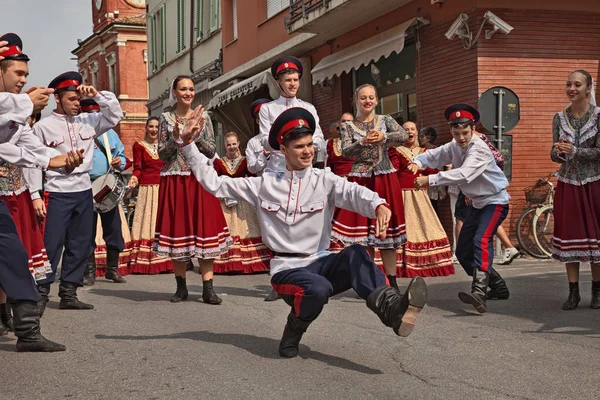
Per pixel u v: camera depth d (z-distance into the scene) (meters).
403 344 5.58
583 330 6.04
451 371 4.79
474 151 7.15
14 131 5.28
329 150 9.06
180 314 7.07
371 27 15.12
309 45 17.27
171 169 7.84
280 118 5.15
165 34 29.94
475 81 12.19
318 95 17.55
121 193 9.82
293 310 5.09
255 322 6.61
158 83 31.23
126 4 43.81
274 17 18.89
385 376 4.68
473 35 12.21
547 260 11.28
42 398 4.36
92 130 7.44
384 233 4.83
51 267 7.09
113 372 4.88
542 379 4.58
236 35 22.09
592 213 7.01
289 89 7.88
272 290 8.09
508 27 11.95
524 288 8.42
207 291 7.78
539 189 12.06
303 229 5.14
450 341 5.67
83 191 7.39
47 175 7.25
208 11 24.72
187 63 27.09
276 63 7.91
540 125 12.38
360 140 7.68
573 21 12.55
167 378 4.70
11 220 5.52
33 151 5.72
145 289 9.07
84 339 5.93
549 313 6.87
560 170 7.21
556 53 12.48
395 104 14.84
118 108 7.38
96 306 7.65
